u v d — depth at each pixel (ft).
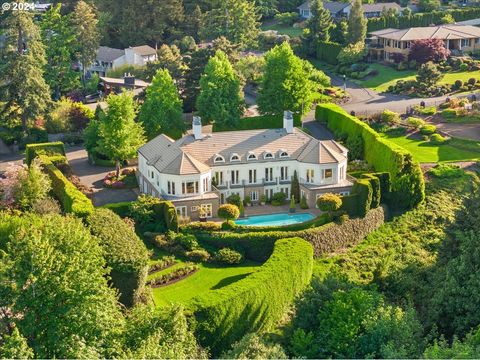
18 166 313.53
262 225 297.33
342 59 559.38
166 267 267.18
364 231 306.76
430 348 173.27
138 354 162.09
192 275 264.93
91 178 357.00
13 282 164.04
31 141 416.87
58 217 226.58
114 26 627.87
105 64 572.10
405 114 443.73
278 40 624.18
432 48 546.67
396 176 324.39
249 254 282.97
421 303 231.30
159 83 400.06
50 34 519.19
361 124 380.17
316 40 594.24
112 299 179.32
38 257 166.50
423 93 486.79
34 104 418.31
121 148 345.72
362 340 186.70
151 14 615.57
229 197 312.29
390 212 324.39
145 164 328.49
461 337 207.21
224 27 598.34
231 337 226.99
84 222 258.98
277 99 416.46
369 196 307.17
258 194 322.34
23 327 160.56
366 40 611.47
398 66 551.18
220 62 409.28
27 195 298.15
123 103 346.33
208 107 410.52
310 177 320.09
